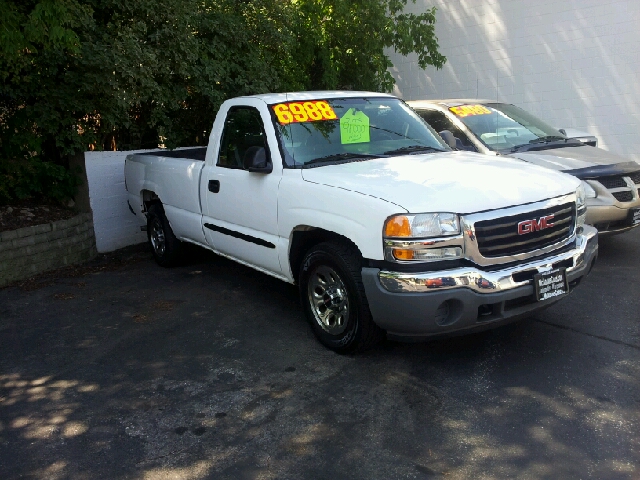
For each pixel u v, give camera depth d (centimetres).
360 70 1095
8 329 538
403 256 373
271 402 384
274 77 930
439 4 1258
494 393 379
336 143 500
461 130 727
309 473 311
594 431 332
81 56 694
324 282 449
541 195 406
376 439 337
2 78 698
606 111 1101
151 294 618
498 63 1205
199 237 617
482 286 374
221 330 510
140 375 433
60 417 381
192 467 321
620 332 461
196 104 918
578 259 422
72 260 750
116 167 817
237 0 914
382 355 443
